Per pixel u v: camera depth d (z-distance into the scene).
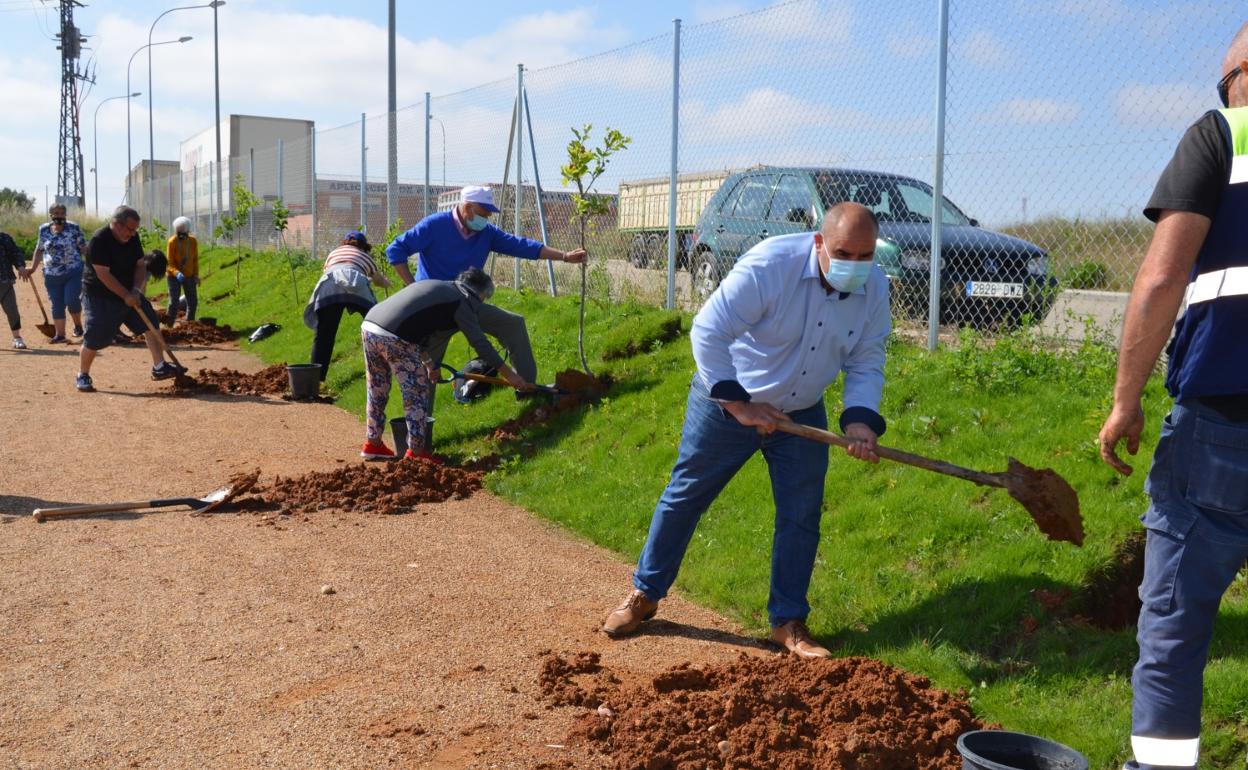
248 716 3.81
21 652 4.35
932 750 3.51
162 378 11.58
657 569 4.68
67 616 4.76
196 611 4.86
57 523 6.22
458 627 4.75
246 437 8.85
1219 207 2.65
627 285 10.79
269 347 13.81
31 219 42.81
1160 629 2.77
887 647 4.35
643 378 8.33
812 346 4.21
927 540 4.98
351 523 6.40
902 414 6.44
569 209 11.73
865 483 5.72
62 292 14.41
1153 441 5.24
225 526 6.28
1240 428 2.61
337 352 12.27
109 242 10.56
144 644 4.46
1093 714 3.59
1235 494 2.62
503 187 12.99
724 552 5.57
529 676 4.21
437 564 5.65
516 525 6.49
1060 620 4.24
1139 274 2.71
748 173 9.57
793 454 4.45
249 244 25.38
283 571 5.46
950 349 7.32
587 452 7.45
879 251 8.13
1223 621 3.90
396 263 8.48
